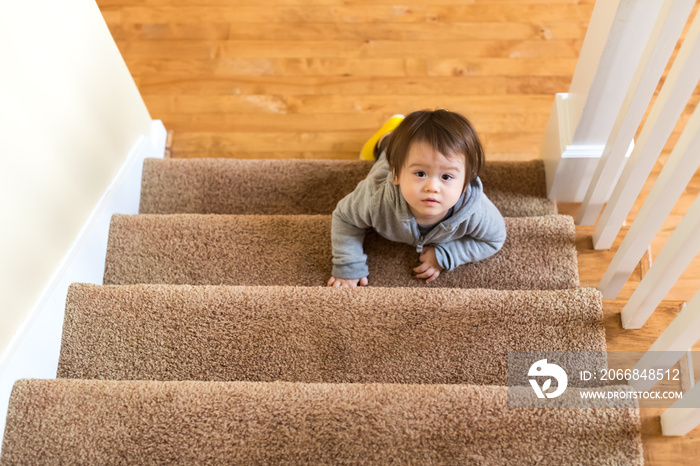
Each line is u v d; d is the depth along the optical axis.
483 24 2.11
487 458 0.97
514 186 1.60
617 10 1.02
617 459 0.96
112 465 0.98
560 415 0.99
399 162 1.10
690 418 0.99
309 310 1.21
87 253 1.31
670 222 1.62
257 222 1.43
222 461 0.97
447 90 2.03
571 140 1.38
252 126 2.02
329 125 2.01
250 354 1.18
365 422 0.99
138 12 2.18
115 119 1.46
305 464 0.97
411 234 1.28
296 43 2.12
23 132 1.04
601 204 1.44
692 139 0.89
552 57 2.06
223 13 2.17
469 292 1.22
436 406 1.00
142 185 1.65
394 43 2.10
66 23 1.17
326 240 1.41
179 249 1.41
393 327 1.19
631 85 1.09
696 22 0.86
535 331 1.19
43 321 1.13
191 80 2.08
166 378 1.17
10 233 1.01
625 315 1.27
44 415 1.01
